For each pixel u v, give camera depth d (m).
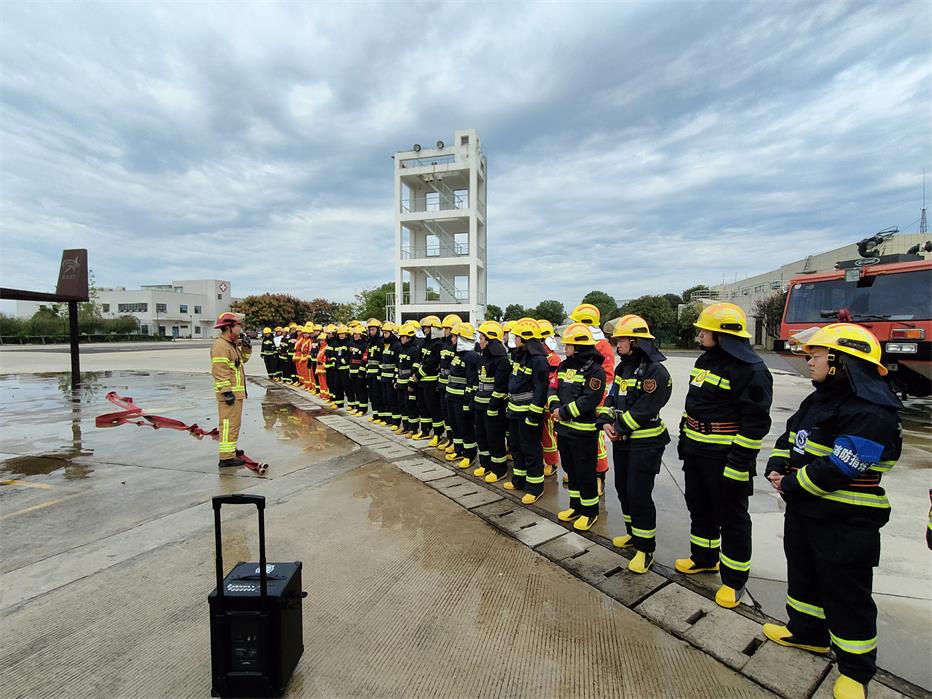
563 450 4.23
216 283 78.81
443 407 6.66
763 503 4.75
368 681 2.31
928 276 8.34
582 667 2.44
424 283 32.69
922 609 2.92
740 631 2.75
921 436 7.42
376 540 3.87
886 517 2.26
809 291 10.15
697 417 3.21
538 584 3.23
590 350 4.10
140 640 2.61
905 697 2.25
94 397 11.47
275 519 4.27
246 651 2.15
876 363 2.28
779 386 12.98
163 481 5.30
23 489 5.04
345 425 8.40
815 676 2.39
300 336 13.59
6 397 11.48
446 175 30.89
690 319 33.28
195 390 12.72
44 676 2.34
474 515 4.43
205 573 3.31
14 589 3.10
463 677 2.35
